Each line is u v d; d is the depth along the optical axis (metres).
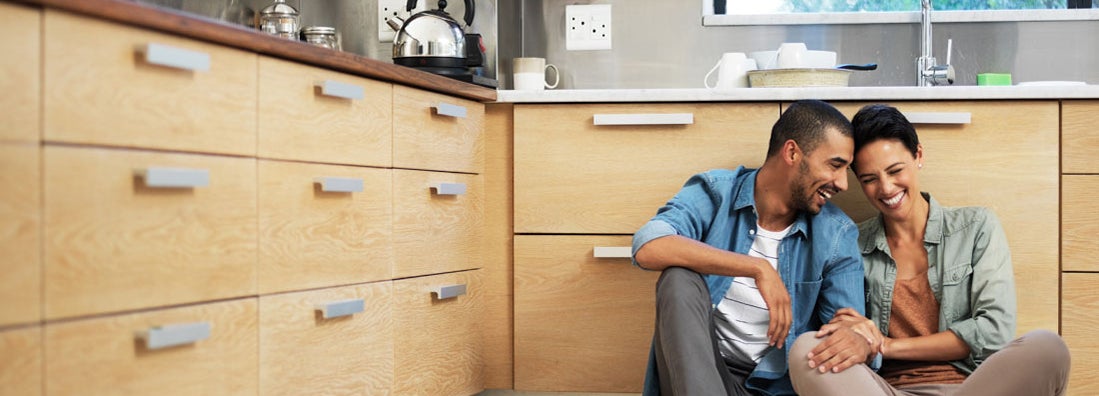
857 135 2.13
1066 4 3.14
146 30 1.55
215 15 2.58
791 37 3.05
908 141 2.10
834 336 1.92
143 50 1.53
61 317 1.42
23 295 1.37
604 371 2.49
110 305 1.50
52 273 1.41
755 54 2.90
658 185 2.46
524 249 2.52
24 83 1.36
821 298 2.15
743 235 2.16
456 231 2.41
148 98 1.55
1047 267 2.38
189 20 1.60
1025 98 2.37
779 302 1.98
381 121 2.12
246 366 1.76
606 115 2.45
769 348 2.14
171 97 1.59
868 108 2.14
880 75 3.03
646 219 2.47
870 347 1.95
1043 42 3.00
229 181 1.71
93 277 1.47
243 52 1.74
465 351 2.46
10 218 1.35
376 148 2.11
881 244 2.19
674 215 2.13
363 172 2.07
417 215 2.25
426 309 2.29
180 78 1.61
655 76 3.08
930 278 2.16
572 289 2.50
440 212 2.34
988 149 2.39
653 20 3.08
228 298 1.72
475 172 2.50
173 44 1.60
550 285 2.51
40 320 1.39
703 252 2.00
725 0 3.17
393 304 2.17
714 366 1.88
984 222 2.15
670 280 1.98
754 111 2.44
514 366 2.53
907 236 2.19
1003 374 1.86
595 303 2.49
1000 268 2.10
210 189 1.68
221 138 1.70
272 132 1.82
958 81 3.03
